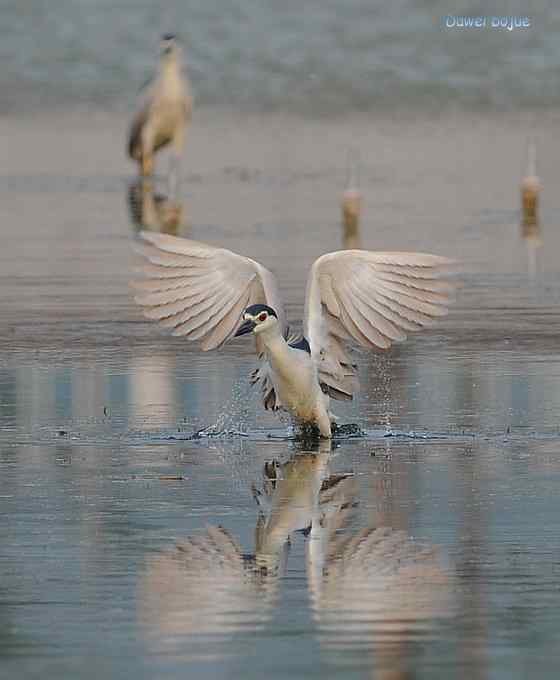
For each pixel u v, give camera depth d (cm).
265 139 4162
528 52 5672
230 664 959
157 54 5722
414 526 1211
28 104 4847
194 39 5969
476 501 1274
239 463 1402
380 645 988
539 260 2503
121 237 2762
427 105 4753
